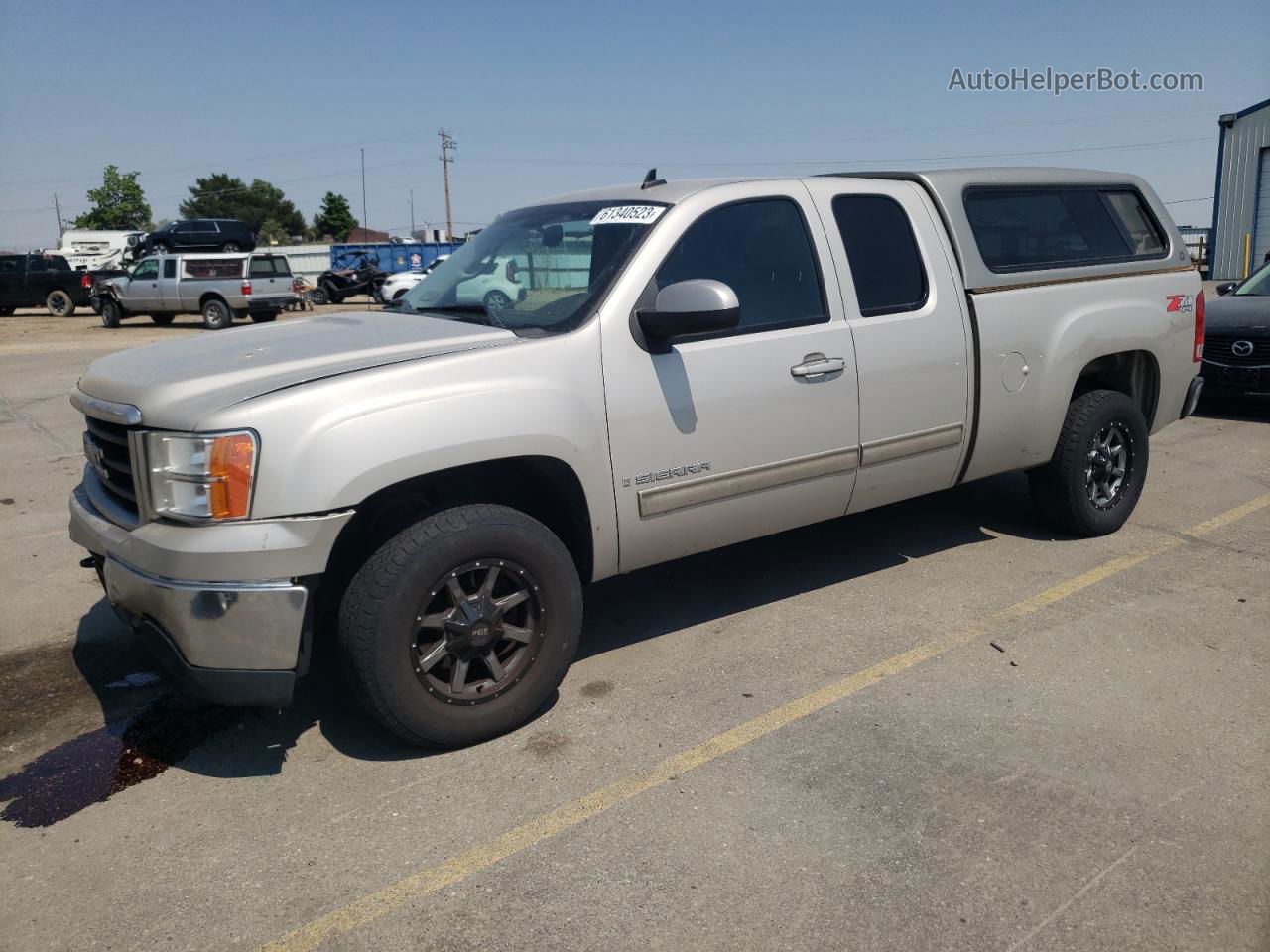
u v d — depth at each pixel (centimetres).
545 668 364
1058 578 503
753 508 419
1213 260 2720
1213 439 810
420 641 345
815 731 361
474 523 340
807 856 291
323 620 387
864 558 539
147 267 2562
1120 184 566
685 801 321
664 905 272
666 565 539
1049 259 521
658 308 369
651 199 417
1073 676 398
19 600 525
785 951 254
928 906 269
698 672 411
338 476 315
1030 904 269
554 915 270
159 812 326
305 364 343
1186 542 551
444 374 339
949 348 467
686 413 389
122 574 330
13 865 301
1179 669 402
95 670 437
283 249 5234
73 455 901
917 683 396
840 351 430
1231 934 257
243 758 359
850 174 501
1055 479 540
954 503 638
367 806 324
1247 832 297
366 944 262
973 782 326
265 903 279
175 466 317
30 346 2055
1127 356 562
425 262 4597
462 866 292
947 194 484
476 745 360
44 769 356
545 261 418
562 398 358
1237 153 2627
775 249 425
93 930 270
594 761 347
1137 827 301
